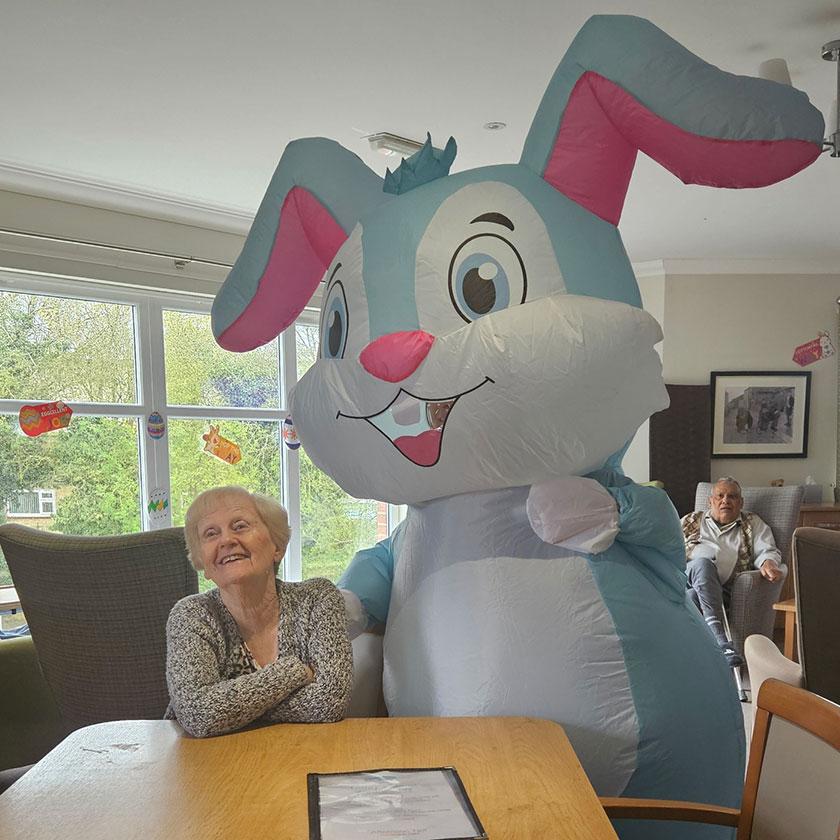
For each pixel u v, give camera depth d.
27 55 2.87
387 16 2.66
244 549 1.74
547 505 1.76
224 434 4.98
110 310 4.51
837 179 4.14
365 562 2.20
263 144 3.72
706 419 5.88
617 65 1.64
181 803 1.27
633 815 1.46
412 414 1.71
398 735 1.55
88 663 2.41
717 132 1.56
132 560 2.26
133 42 2.80
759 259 5.89
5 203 3.98
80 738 1.56
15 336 4.17
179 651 1.67
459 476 1.77
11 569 2.46
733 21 2.78
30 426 4.16
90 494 4.41
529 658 1.74
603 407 1.66
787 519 5.08
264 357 5.20
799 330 5.95
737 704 1.93
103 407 4.45
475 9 2.63
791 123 1.55
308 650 1.72
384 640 2.01
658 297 5.97
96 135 3.58
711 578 4.33
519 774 1.36
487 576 1.80
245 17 2.65
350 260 1.84
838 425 5.98
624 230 5.11
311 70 3.03
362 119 3.48
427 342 1.64
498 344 1.59
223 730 1.56
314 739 1.53
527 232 1.73
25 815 1.25
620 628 1.75
